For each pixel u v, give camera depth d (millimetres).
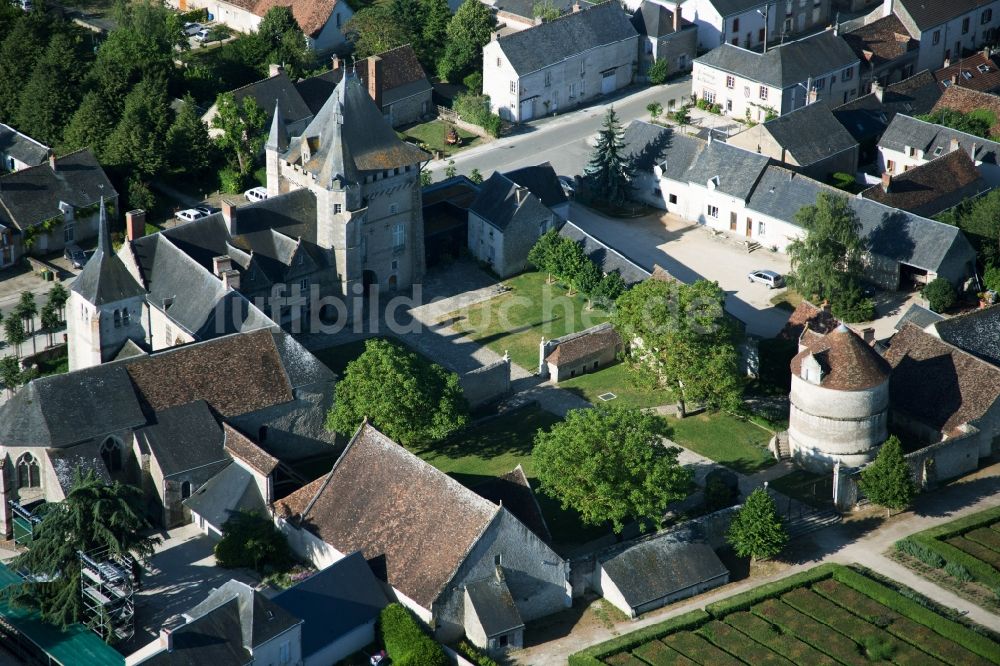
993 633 141375
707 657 138500
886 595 145750
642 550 149375
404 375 164000
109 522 143500
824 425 165750
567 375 189500
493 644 140250
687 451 173125
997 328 182250
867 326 199000
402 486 149875
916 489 160750
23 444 156625
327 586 141125
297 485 162500
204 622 132500
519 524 143125
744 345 186125
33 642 139875
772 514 150750
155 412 162625
